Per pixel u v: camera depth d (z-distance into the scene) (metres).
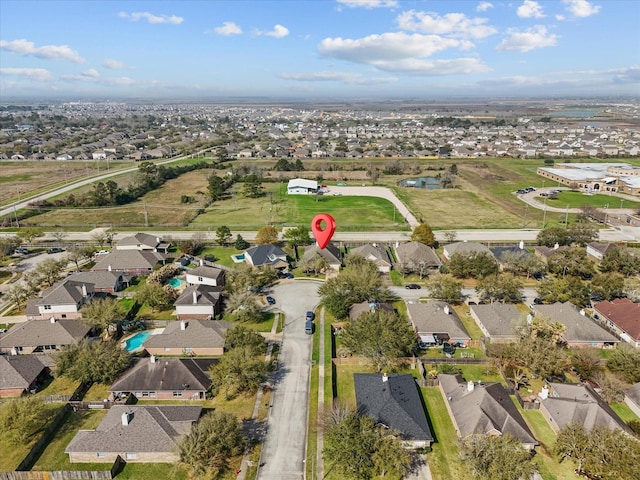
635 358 65.25
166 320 84.31
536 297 94.94
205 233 138.50
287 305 91.38
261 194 191.50
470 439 50.31
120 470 50.56
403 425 54.38
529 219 153.88
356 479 48.72
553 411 57.75
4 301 93.19
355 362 71.31
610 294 90.38
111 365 64.38
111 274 98.19
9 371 64.81
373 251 111.94
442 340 76.12
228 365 62.12
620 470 45.25
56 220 152.62
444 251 119.88
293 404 61.59
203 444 49.16
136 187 192.25
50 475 49.16
